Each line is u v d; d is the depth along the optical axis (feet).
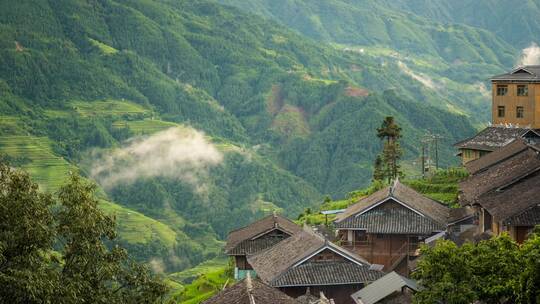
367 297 179.01
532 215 183.21
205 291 328.70
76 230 137.59
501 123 402.31
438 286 143.33
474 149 378.94
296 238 228.63
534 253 133.49
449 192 386.52
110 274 140.26
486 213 222.69
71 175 143.74
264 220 301.84
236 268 277.85
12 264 123.34
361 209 252.62
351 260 205.87
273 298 145.89
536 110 389.39
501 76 403.13
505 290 137.39
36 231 125.90
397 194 255.70
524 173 217.15
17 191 130.52
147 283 148.77
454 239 229.04
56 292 125.90
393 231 244.22
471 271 144.25
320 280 199.93
